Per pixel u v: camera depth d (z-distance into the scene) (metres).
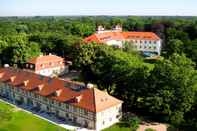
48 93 87.62
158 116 83.44
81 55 121.25
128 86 88.56
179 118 77.62
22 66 136.75
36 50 148.50
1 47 147.12
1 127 77.44
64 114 84.12
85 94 79.31
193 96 79.06
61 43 154.38
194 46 156.38
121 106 83.00
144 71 87.62
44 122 81.19
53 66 133.12
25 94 96.44
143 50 193.62
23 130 75.75
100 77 102.00
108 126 79.19
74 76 130.00
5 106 94.06
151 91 82.88
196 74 84.00
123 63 98.38
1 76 106.88
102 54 117.25
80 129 76.44
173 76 79.69
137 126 77.19
